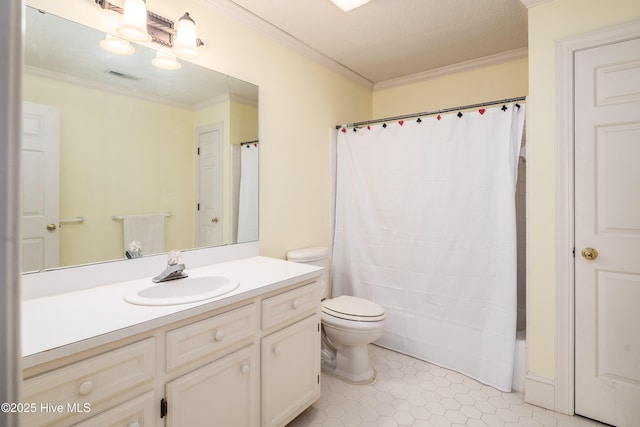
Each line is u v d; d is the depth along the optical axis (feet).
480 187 6.81
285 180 7.65
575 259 5.67
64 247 4.33
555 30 5.74
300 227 8.09
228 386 4.19
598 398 5.51
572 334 5.69
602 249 5.44
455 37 7.59
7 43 0.90
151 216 5.23
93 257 4.59
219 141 6.20
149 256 5.19
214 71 6.11
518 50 8.20
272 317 4.80
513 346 6.35
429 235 7.47
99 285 4.63
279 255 7.53
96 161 4.64
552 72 5.77
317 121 8.55
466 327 6.98
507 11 6.55
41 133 4.15
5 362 0.90
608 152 5.38
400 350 7.97
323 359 7.59
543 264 5.89
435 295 7.41
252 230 6.84
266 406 4.67
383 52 8.33
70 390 2.88
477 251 6.85
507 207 6.48
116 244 4.83
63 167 4.33
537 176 5.94
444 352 7.29
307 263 7.60
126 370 3.24
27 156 4.06
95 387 3.02
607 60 5.34
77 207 4.45
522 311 7.30
